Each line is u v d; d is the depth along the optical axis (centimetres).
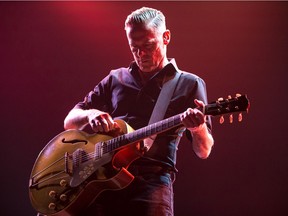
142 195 346
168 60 401
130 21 384
